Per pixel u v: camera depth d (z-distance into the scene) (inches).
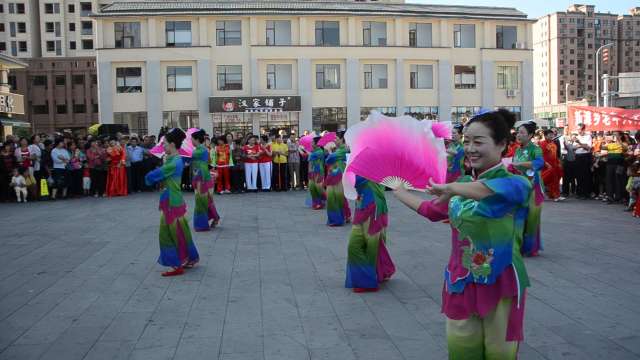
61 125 2544.3
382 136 138.4
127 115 1518.2
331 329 213.9
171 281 290.7
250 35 1525.6
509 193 118.0
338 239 403.9
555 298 248.2
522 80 1673.2
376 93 1590.8
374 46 1566.2
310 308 240.8
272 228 458.0
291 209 585.6
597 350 188.9
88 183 748.0
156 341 204.4
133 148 808.3
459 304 125.3
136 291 272.8
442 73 1610.5
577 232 414.3
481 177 125.2
